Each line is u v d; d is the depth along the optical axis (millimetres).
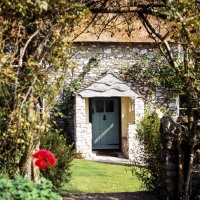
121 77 19344
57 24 6254
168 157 8148
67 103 19203
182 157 7938
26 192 5547
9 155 6465
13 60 6109
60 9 6164
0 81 5836
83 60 19172
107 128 20922
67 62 6848
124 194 9328
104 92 18656
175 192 8148
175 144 8133
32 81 6328
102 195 9219
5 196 5379
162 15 7152
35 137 6652
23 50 6105
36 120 6469
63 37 6488
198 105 7316
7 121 6227
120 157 19016
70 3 6207
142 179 9664
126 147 19125
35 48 6426
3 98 6332
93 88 18641
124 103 20453
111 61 19328
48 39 6336
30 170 6754
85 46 19172
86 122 20375
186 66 7242
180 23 6535
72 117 19312
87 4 6977
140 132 10570
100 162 17594
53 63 6527
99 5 7480
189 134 7641
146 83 19297
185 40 6816
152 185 9438
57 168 9023
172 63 7695
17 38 6117
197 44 6484
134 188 12023
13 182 5801
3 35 6094
